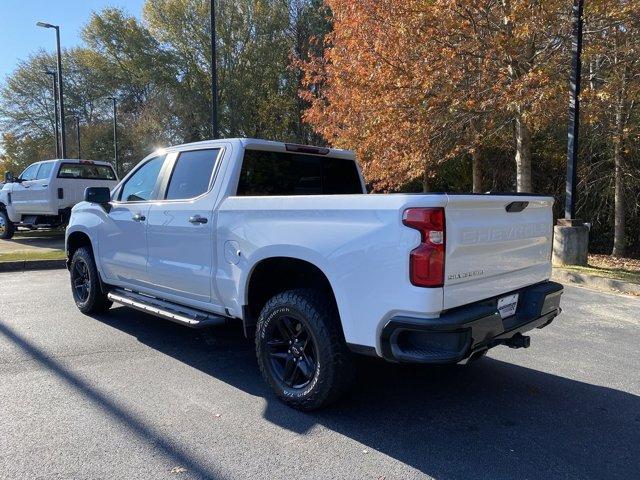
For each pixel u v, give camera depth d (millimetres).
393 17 11547
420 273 2979
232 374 4410
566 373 4547
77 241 6504
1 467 2893
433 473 2902
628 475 2912
